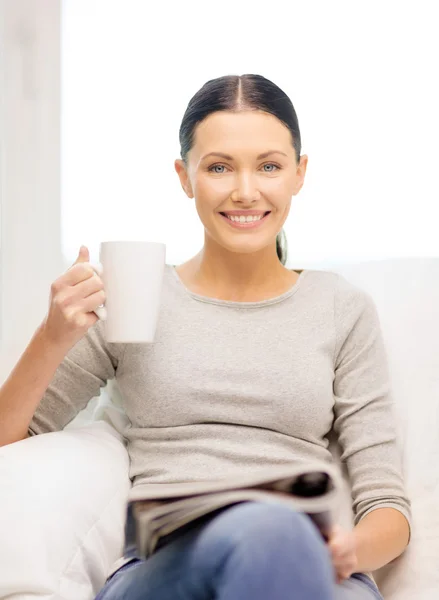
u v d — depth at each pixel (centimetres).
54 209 193
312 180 184
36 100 193
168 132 190
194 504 84
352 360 135
